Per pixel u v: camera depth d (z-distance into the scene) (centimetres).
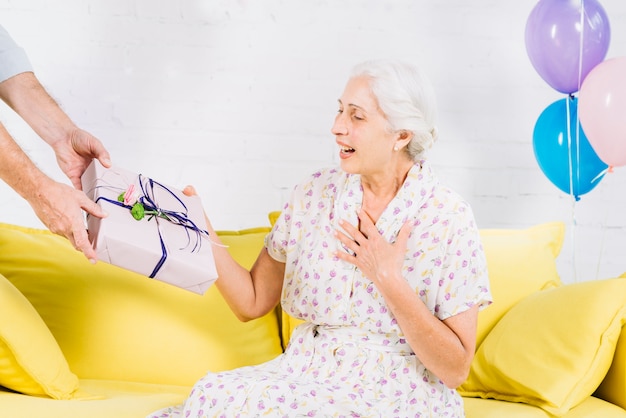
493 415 203
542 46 253
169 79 284
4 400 186
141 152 283
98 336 218
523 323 226
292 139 289
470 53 294
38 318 198
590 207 299
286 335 240
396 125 185
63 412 181
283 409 171
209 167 287
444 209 191
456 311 185
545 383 209
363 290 191
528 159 297
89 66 280
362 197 196
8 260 223
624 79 234
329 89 289
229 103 287
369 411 177
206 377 178
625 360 213
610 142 238
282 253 207
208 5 284
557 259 300
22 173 167
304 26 288
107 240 166
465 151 295
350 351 190
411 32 292
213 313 231
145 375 220
